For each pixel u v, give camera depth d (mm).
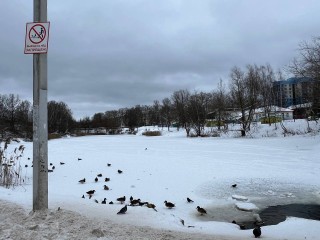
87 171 15078
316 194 11328
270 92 53125
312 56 31469
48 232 5363
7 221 6035
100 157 20344
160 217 7449
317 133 34344
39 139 6363
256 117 58125
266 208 9828
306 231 7234
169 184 12492
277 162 18109
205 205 9977
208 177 13836
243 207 9633
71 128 99375
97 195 10586
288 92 59906
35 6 6355
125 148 28328
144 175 14117
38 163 6375
